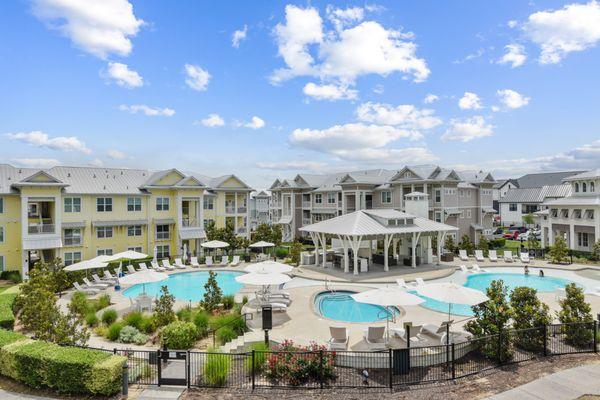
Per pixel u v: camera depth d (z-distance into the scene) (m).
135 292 29.33
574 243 43.44
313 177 67.19
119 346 16.59
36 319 17.88
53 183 35.56
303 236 64.56
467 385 12.30
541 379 12.54
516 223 78.25
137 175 45.66
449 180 50.38
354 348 15.23
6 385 12.57
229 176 51.25
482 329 14.76
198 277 35.59
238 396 11.82
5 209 35.00
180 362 14.38
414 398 11.52
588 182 42.91
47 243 35.59
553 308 21.62
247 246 45.03
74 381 11.71
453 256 39.59
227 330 17.17
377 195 57.34
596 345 14.90
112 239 41.09
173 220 44.78
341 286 28.55
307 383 12.62
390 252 43.62
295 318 19.98
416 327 15.15
